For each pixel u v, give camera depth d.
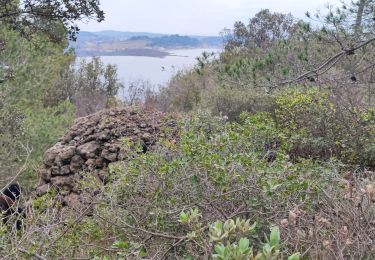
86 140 6.27
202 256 2.74
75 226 3.24
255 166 3.30
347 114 6.30
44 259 2.76
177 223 3.15
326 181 3.33
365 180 3.37
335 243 2.48
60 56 10.62
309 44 5.87
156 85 16.92
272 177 3.19
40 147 8.59
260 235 2.99
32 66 8.91
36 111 9.78
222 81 6.25
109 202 3.51
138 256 2.76
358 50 5.62
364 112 6.37
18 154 8.36
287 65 5.96
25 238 2.85
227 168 3.25
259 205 3.11
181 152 3.69
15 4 8.62
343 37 5.40
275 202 3.09
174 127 5.82
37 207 3.63
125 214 3.34
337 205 2.79
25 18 8.71
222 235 2.03
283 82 5.82
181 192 3.28
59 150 6.27
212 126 4.79
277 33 12.89
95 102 17.31
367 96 7.05
